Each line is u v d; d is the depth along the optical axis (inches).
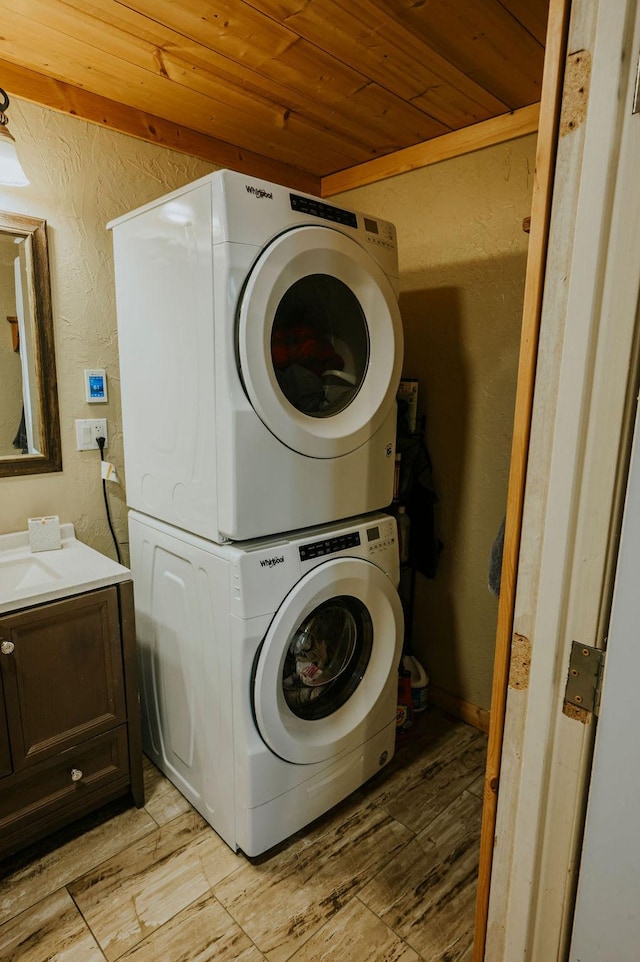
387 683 72.1
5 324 68.7
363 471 66.4
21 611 56.3
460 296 82.8
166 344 60.5
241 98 71.8
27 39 58.4
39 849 63.7
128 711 66.8
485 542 85.0
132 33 57.1
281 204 53.8
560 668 30.3
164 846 64.5
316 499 61.3
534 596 31.2
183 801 71.6
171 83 67.9
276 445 56.3
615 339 26.0
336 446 61.6
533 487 30.5
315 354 64.6
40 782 60.9
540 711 31.5
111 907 56.9
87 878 60.1
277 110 74.9
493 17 53.7
